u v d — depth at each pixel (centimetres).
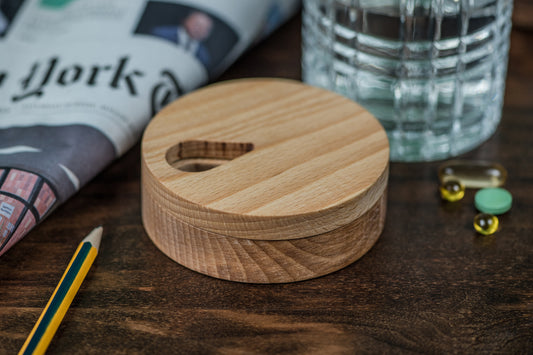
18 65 38
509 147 37
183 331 29
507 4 36
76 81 37
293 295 30
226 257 30
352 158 31
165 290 31
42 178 32
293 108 34
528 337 29
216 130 33
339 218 30
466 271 31
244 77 41
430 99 35
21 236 31
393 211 34
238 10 41
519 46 43
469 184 35
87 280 31
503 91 39
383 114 36
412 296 30
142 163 32
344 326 29
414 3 33
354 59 36
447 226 33
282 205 29
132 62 38
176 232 31
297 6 46
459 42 34
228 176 31
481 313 30
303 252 30
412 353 29
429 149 36
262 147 32
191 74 39
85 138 34
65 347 29
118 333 29
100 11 40
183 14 40
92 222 33
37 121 35
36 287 31
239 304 30
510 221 33
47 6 41
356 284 31
